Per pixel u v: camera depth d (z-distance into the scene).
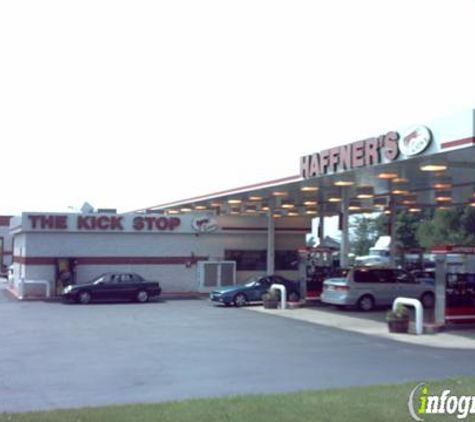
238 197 34.62
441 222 60.22
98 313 26.61
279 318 25.02
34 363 14.73
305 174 24.91
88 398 11.09
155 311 27.61
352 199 36.09
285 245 41.09
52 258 34.28
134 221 35.72
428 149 18.02
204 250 37.72
